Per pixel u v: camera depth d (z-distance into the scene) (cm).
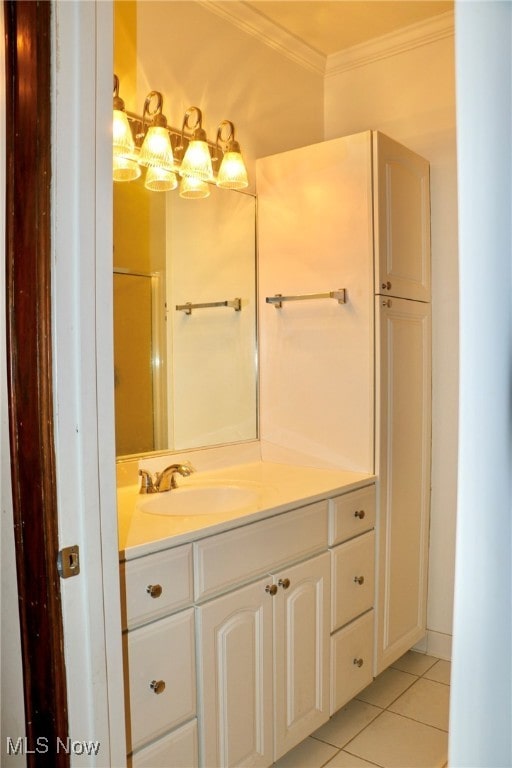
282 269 232
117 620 106
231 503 189
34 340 96
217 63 220
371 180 207
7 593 109
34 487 98
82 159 98
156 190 198
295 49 252
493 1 33
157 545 132
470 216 34
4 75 103
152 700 131
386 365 213
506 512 34
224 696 150
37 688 102
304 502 175
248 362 237
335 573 191
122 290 189
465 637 35
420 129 248
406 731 201
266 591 163
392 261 216
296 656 175
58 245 96
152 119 192
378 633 216
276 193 232
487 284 34
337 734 200
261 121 241
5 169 103
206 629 144
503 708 34
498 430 34
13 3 98
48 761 101
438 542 249
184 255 209
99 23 99
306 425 228
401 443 225
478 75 33
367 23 239
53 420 97
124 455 191
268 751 164
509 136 33
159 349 201
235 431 231
